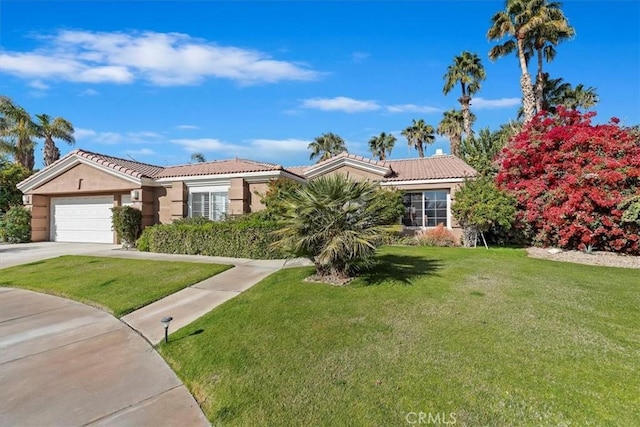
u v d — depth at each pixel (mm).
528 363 4125
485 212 14258
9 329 6043
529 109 23219
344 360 4328
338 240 7461
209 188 17297
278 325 5551
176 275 9625
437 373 3941
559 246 14133
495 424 3100
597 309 6094
